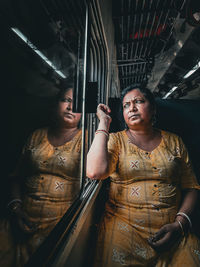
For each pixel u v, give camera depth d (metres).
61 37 0.79
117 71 4.42
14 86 0.43
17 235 0.46
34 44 0.54
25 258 0.48
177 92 6.02
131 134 1.35
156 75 4.99
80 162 1.06
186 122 2.53
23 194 0.50
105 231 1.06
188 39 3.00
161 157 1.18
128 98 1.32
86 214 0.98
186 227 1.04
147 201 1.09
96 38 1.60
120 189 1.21
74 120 0.96
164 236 0.98
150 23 2.83
